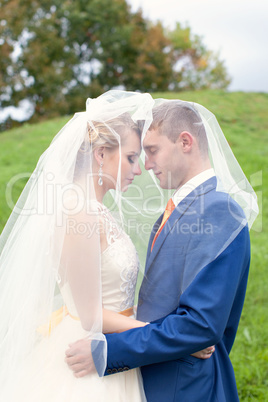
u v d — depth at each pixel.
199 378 1.77
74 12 22.47
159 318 1.79
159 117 1.85
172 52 27.81
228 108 12.98
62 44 22.03
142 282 1.89
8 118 22.75
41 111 22.75
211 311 1.64
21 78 21.28
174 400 1.75
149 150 1.87
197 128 1.84
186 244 1.75
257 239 6.10
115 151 1.85
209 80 30.70
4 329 1.85
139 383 1.82
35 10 22.05
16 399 1.73
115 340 1.70
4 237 1.97
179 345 1.65
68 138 1.83
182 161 1.84
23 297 1.80
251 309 4.29
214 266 1.68
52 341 1.81
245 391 3.07
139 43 24.56
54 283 1.77
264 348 3.61
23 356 1.78
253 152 9.48
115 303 1.83
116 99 1.96
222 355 1.95
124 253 1.83
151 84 25.28
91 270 1.73
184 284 1.73
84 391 1.70
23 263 1.82
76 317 1.84
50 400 1.70
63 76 21.52
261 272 5.02
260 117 12.61
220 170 1.88
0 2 21.91
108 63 24.72
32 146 9.40
